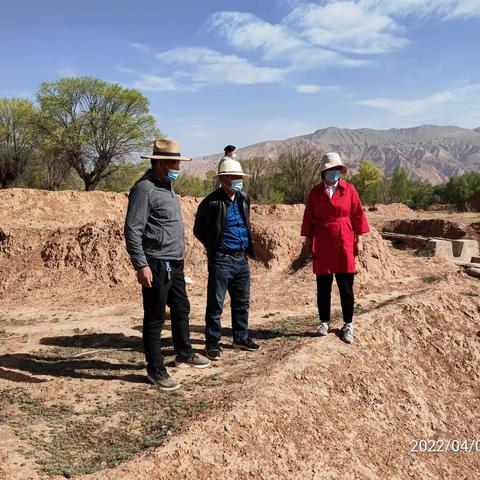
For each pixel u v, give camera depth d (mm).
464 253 13852
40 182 29234
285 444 4141
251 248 5828
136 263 4543
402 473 4664
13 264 10398
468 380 6469
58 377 5133
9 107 28016
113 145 28016
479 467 5305
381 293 8711
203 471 3646
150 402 4539
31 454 3686
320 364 5383
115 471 3479
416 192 48500
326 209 5863
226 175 5449
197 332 6773
